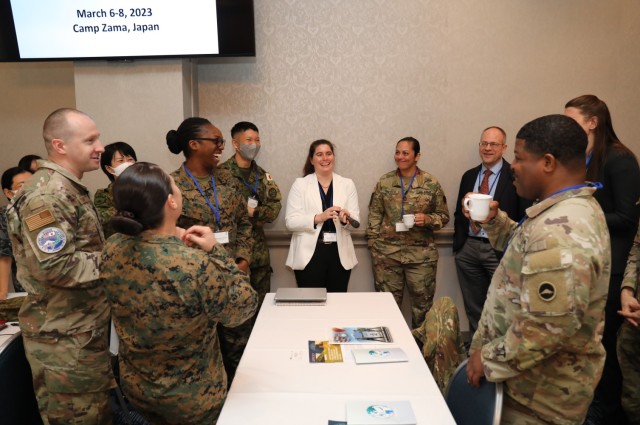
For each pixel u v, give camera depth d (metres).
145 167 1.24
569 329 1.11
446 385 1.63
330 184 3.18
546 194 1.27
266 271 3.21
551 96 3.36
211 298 1.24
